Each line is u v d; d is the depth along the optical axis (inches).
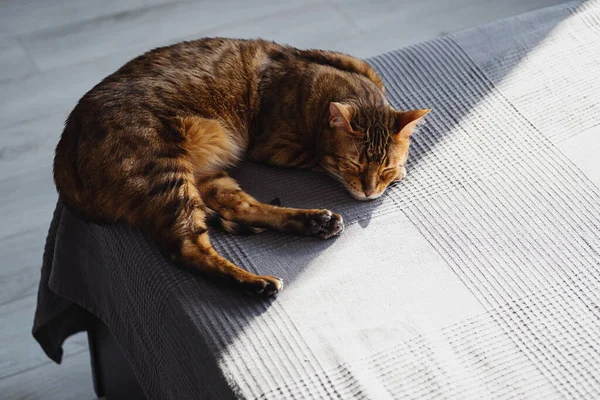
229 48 64.5
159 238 51.5
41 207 88.9
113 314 57.4
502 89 62.2
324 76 63.7
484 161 56.6
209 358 43.3
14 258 83.4
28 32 111.8
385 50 110.1
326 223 51.8
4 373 73.5
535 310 45.9
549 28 67.6
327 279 48.2
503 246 50.3
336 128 59.2
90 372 74.9
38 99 101.9
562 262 49.0
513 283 47.7
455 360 43.0
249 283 46.8
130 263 51.6
